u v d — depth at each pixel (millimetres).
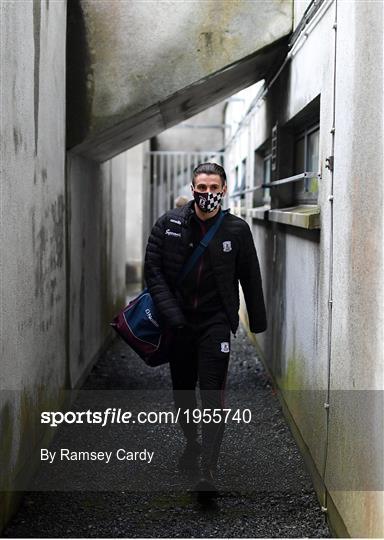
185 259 4484
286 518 4227
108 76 6184
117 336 10133
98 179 8195
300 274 5512
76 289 6707
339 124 4129
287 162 7113
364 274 3418
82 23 6156
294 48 6035
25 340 4348
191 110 8031
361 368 3432
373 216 3264
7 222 3885
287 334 6168
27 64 4402
